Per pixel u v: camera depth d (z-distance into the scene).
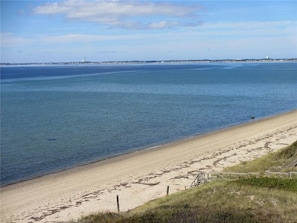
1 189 35.66
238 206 20.05
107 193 33.59
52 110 89.00
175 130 63.75
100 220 19.20
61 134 61.06
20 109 91.00
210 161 42.94
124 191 33.97
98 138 57.91
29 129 65.44
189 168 40.41
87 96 118.12
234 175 33.47
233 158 43.88
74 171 41.06
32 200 32.53
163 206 21.27
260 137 55.53
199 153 47.00
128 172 39.88
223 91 128.50
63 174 40.03
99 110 88.06
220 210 19.02
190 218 17.59
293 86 142.75
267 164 37.16
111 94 122.94
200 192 24.41
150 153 48.16
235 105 94.38
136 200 31.61
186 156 45.75
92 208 30.09
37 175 39.88
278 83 155.88
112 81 180.00
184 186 34.41
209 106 92.69
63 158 46.59
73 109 90.31
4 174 40.31
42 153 49.03
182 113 82.06
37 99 111.56
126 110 87.38
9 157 47.03
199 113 82.00
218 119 74.69
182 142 54.47
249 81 167.88
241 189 23.42
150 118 76.00
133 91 131.75
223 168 39.34
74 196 33.16
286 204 20.45
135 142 55.09
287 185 24.97
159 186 34.91
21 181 37.94
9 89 143.88
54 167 42.78
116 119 75.31
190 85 152.12
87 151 50.00
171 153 47.62
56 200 32.34
